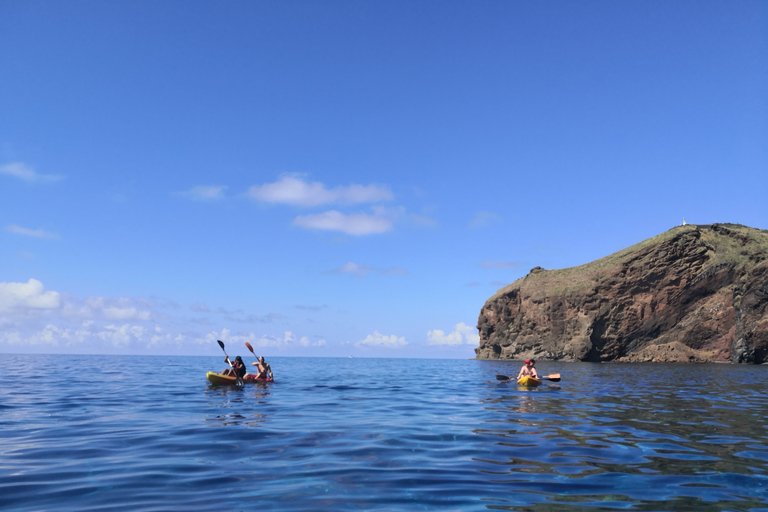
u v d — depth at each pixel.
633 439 7.76
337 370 35.25
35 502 4.52
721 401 13.78
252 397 13.91
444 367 44.41
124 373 26.22
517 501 4.71
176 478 5.37
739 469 5.93
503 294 81.81
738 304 57.78
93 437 7.68
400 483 5.25
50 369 29.95
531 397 14.74
